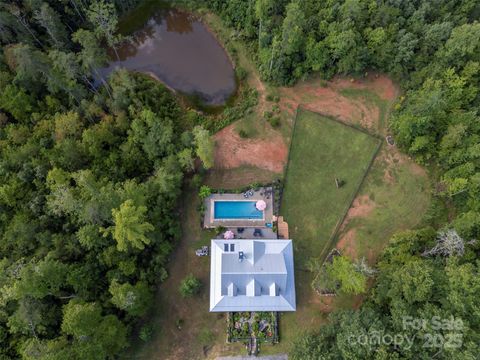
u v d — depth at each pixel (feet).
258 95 253.85
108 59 269.44
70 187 198.49
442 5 241.14
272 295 191.52
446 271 171.12
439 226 218.79
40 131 214.69
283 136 243.60
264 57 246.06
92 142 211.82
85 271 181.78
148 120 217.97
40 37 249.34
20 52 200.44
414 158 235.81
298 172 234.99
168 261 212.84
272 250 202.18
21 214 193.36
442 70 229.45
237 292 192.34
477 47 225.97
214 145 240.53
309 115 248.32
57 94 233.55
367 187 231.91
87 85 246.27
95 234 184.24
